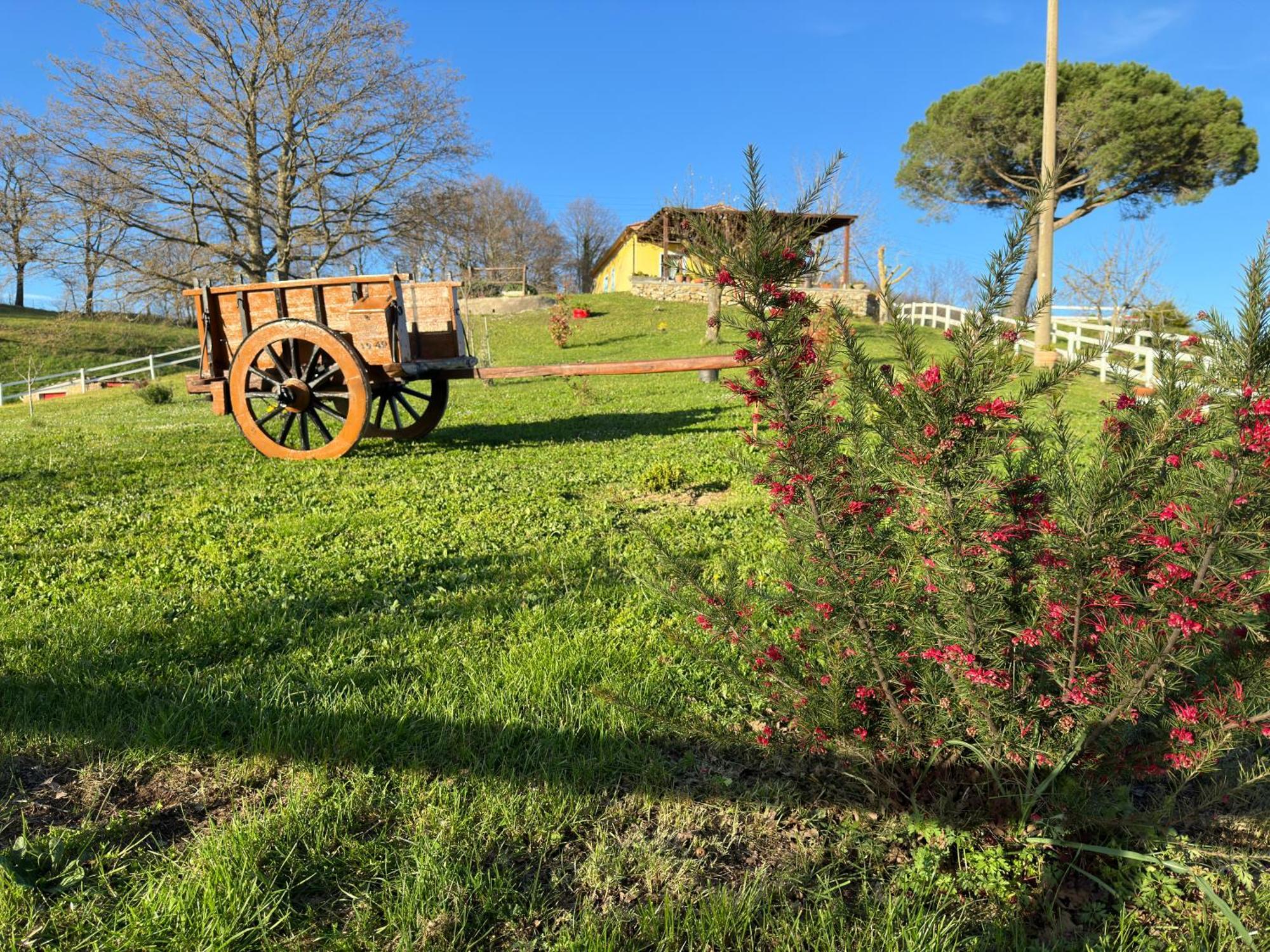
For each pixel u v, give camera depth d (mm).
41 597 4516
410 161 30250
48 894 2156
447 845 2348
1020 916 2225
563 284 83938
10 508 6801
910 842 2484
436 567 5086
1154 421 2193
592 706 3094
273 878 2201
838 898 2234
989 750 2330
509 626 4000
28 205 25625
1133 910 2252
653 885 2289
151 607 4258
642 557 5211
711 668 3512
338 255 30422
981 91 32844
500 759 2779
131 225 26656
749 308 2023
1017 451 2289
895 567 2305
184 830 2463
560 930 2105
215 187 27484
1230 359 1982
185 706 3064
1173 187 32656
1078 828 2406
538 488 7547
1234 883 2334
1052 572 2240
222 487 7699
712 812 2611
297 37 27594
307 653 3645
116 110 25734
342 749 2787
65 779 2688
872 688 2479
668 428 11609
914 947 2023
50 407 21859
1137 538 2133
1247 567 1937
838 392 2359
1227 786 2627
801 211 2000
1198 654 2055
